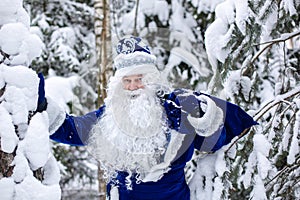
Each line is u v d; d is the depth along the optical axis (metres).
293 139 2.82
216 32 2.80
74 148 6.02
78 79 2.92
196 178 2.69
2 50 1.81
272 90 4.12
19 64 1.83
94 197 6.23
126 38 2.36
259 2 2.77
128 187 2.35
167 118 2.34
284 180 2.90
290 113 3.60
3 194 1.73
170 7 4.54
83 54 6.10
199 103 2.38
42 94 2.05
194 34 4.41
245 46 2.80
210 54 2.78
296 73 3.12
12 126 1.77
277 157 2.96
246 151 2.79
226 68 2.81
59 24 6.16
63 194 6.18
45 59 5.87
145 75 2.32
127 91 2.31
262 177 2.74
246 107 2.88
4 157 1.77
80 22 6.30
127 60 2.30
